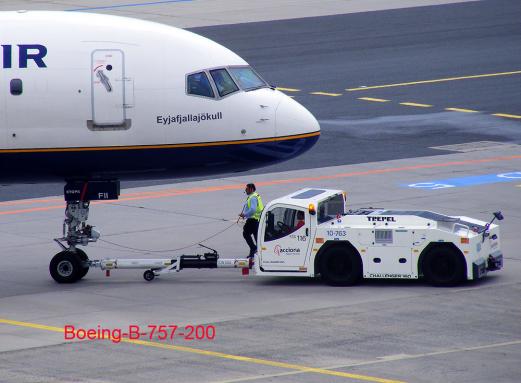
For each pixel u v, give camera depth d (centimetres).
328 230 12625
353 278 12612
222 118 12888
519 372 9525
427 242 12469
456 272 12456
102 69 12675
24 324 11388
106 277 13600
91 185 13250
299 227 12688
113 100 12662
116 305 12138
